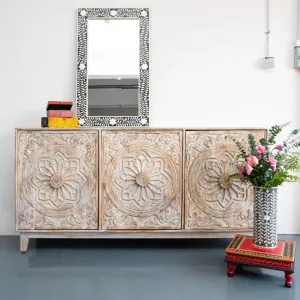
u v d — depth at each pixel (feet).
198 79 10.53
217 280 7.47
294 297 6.69
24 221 9.02
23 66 10.41
